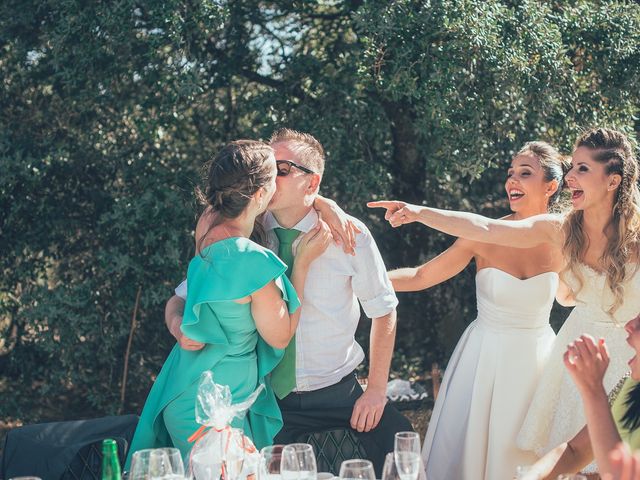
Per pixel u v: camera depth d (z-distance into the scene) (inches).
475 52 242.1
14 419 296.8
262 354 116.0
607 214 128.1
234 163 110.3
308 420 128.0
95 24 251.4
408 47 240.5
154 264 265.9
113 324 279.9
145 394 305.4
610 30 266.7
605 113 267.0
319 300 125.8
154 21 243.9
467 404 144.7
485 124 253.6
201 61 271.3
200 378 110.7
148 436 116.3
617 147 126.6
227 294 108.0
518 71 243.8
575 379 90.1
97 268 281.3
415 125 254.2
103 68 262.1
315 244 121.4
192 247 270.2
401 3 243.3
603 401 89.4
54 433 124.3
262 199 112.9
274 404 118.6
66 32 252.5
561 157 150.6
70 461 117.3
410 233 303.3
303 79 279.7
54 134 282.8
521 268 142.4
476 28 236.7
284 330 112.7
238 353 112.8
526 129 261.0
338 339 127.9
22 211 285.9
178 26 242.7
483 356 143.5
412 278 153.2
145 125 255.8
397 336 308.7
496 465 140.8
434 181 298.2
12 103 284.8
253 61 294.7
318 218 126.7
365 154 288.4
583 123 262.2
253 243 111.0
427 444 149.6
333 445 128.0
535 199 147.6
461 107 246.8
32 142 273.1
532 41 249.1
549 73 252.1
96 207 282.2
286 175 123.0
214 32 275.1
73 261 293.9
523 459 141.3
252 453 100.6
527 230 133.0
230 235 111.7
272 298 110.3
